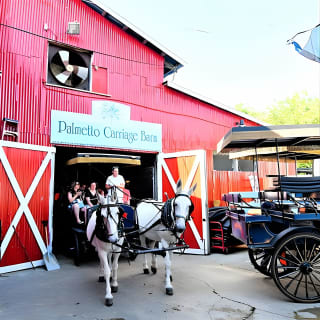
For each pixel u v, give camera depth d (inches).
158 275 237.3
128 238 236.8
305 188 179.6
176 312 162.7
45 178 281.7
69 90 326.3
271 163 526.6
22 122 292.5
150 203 232.4
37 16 315.6
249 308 167.3
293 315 157.6
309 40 275.9
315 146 232.2
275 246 180.7
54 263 266.4
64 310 166.6
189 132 418.9
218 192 431.5
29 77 302.8
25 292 197.6
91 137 331.0
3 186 250.2
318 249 191.6
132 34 386.9
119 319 154.5
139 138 368.5
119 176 274.4
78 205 284.7
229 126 467.8
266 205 225.9
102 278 220.7
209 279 225.0
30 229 265.0
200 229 319.9
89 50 348.2
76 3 346.0
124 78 371.2
